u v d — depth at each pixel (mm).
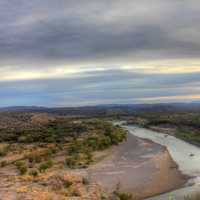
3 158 36906
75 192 19328
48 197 17359
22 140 55312
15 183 21031
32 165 30422
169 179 26469
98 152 42344
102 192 20672
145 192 22312
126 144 53125
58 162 32969
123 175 27734
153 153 42031
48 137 57531
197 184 24562
